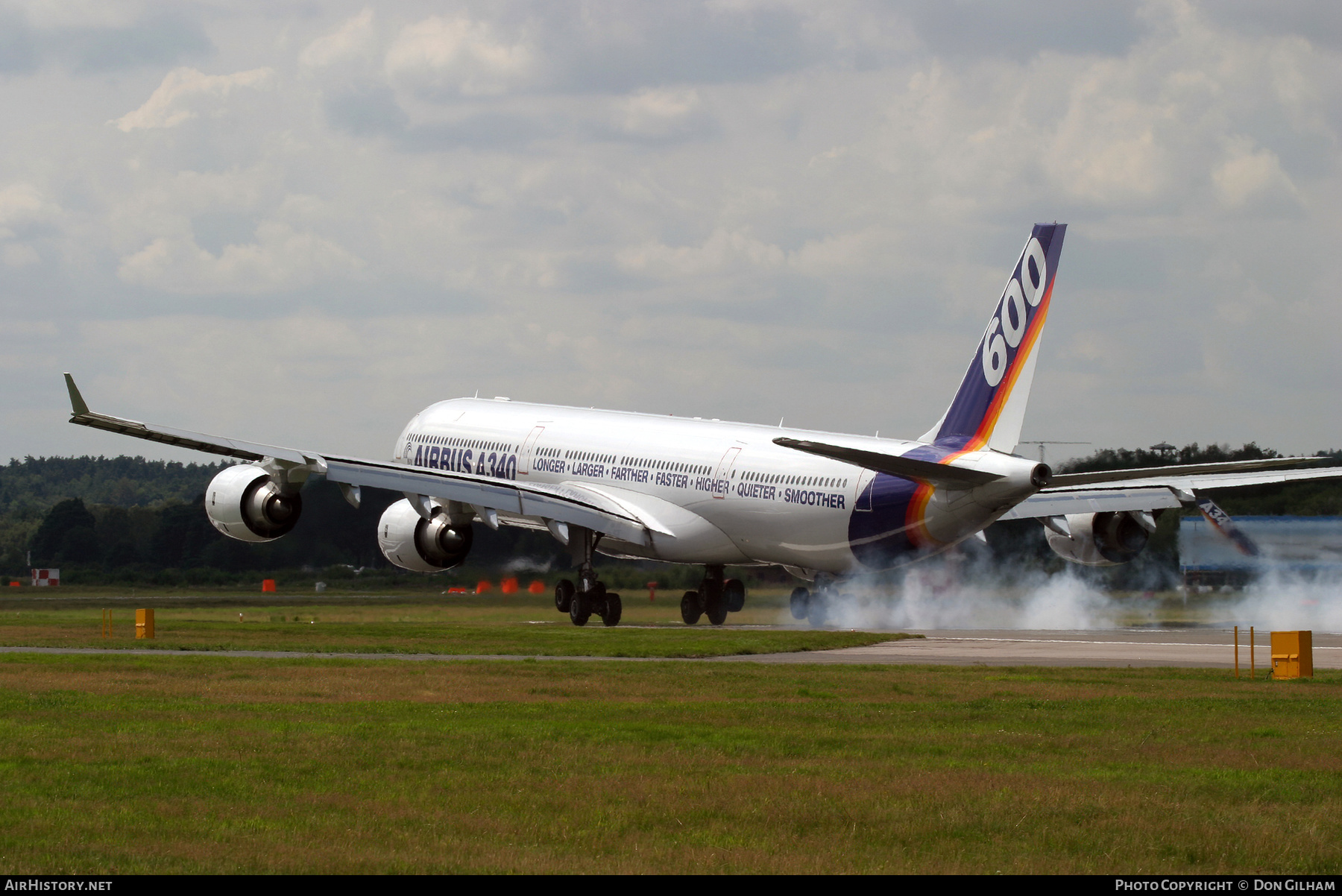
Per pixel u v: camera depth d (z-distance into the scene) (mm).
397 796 27844
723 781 29453
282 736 35188
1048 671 54125
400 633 75688
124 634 74812
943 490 71625
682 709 41594
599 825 25359
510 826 25234
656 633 77062
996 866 22844
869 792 28297
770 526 82125
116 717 38969
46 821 25328
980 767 31703
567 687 47594
